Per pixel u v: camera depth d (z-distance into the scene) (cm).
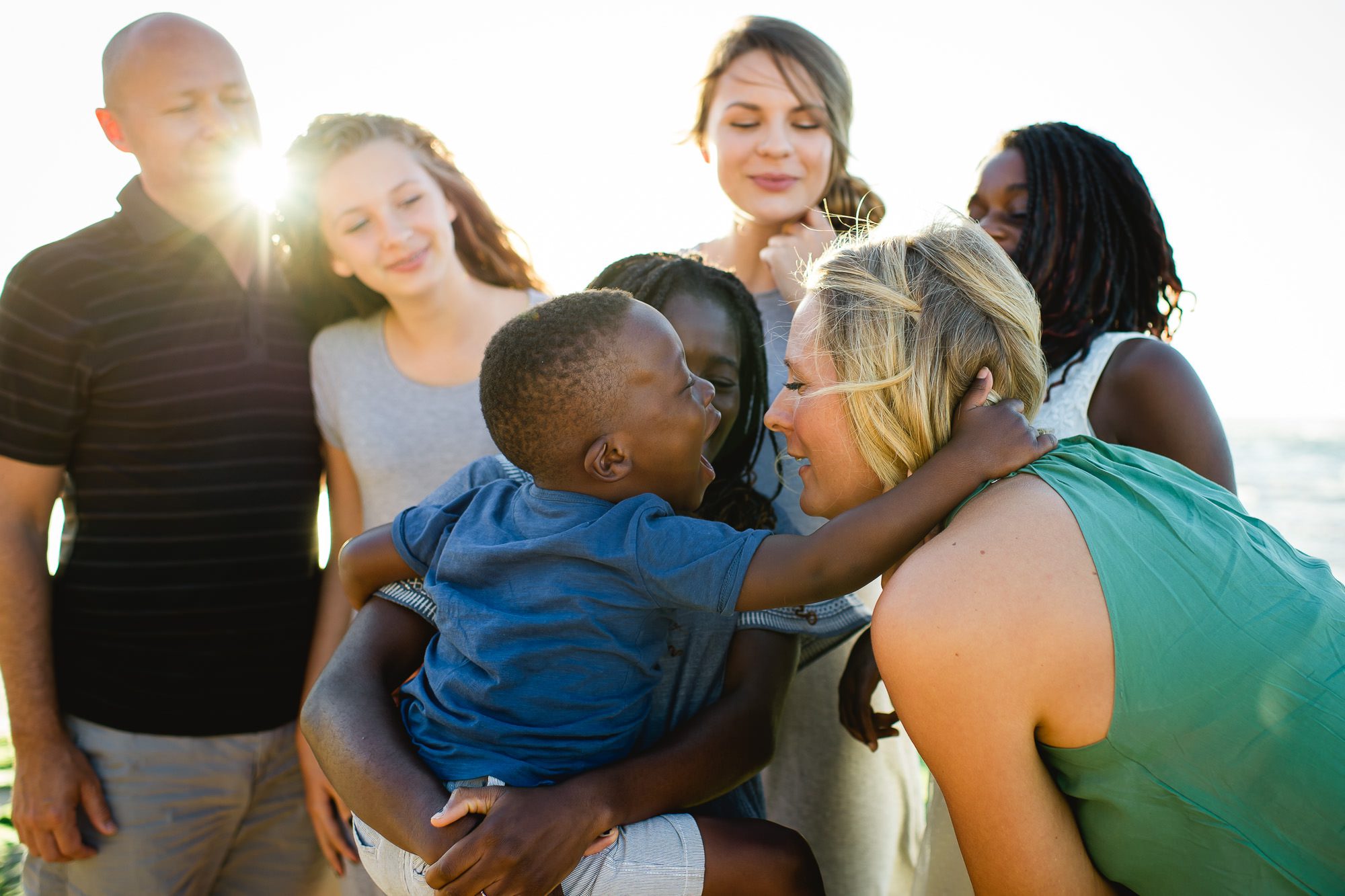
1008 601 118
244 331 245
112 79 231
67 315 230
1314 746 114
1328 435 3591
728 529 143
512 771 138
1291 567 128
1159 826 121
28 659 231
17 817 232
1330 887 114
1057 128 225
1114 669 117
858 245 149
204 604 239
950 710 120
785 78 262
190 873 244
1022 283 146
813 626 169
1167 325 229
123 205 240
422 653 169
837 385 138
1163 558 122
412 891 142
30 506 236
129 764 235
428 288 244
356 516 265
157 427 236
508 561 147
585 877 133
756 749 152
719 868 136
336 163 239
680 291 186
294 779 256
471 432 248
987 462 131
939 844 199
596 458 147
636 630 146
